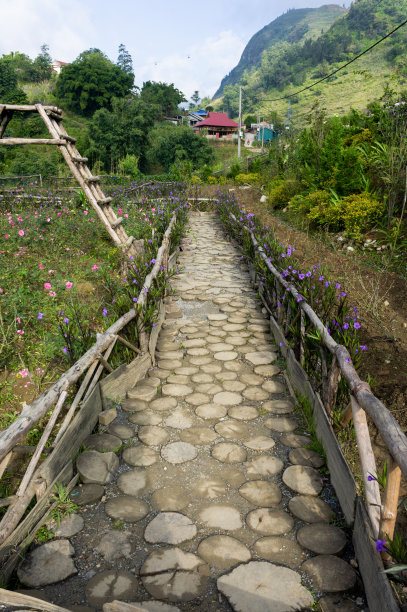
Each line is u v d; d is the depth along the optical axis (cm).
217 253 964
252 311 592
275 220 1122
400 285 541
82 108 8244
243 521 227
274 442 298
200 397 363
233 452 287
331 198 872
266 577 191
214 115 8588
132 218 894
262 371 407
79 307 471
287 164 1471
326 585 187
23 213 862
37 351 405
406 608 149
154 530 220
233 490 251
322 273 565
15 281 536
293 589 185
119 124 5412
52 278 574
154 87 10031
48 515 227
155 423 323
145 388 375
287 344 411
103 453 278
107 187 1514
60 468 249
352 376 235
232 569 196
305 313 388
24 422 211
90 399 305
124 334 414
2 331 397
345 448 272
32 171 3728
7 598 156
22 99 8112
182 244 1033
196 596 182
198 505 239
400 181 727
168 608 176
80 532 219
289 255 542
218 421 326
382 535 170
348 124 1340
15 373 374
